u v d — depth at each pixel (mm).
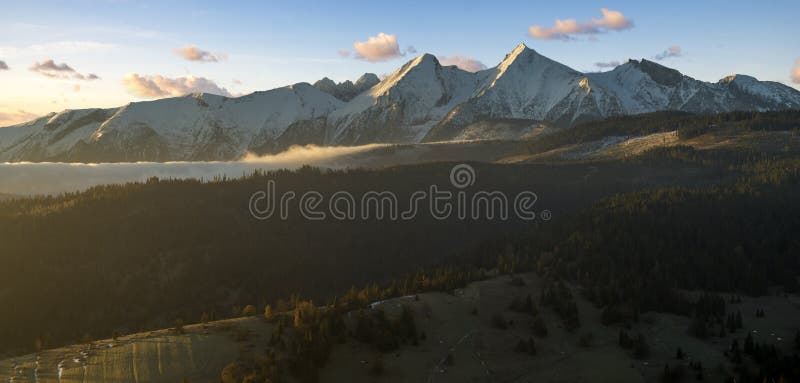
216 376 115625
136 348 125000
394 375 121625
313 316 136500
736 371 125250
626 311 147000
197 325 138625
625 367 127875
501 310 149000
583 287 162125
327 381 118500
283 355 122750
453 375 123000
